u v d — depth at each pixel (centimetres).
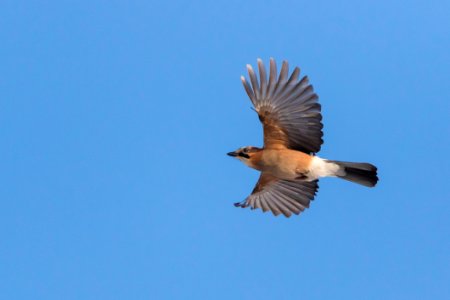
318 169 1500
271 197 1667
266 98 1472
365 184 1497
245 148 1557
